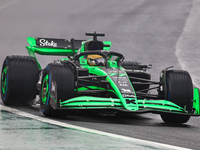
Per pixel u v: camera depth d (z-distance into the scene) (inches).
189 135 840.3
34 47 1418.6
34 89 1257.4
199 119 1159.6
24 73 1242.6
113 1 5565.9
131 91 1024.9
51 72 1021.2
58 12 5113.2
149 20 4224.9
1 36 3892.7
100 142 698.2
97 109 962.7
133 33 3634.4
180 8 4756.4
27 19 4830.2
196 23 3892.7
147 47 2999.5
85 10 5132.9
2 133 753.6
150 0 5457.7
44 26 4399.6
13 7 5669.3
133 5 5236.2
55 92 986.1
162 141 742.5
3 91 1282.0
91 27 4160.9
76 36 3831.2
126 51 2886.3
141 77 1252.5
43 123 885.2
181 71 1100.5
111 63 1171.3
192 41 3134.8
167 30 3663.9
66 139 713.6
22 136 729.6
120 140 721.6
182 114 1016.9
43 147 649.6
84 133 776.3
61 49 1451.8
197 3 4968.0
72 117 1060.5
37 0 6033.5
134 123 1013.2
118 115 1170.6
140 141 720.3
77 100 1006.4
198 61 2433.6
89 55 1213.1
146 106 1008.2
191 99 1072.2
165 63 2422.5
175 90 1058.7
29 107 1233.4
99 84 1131.3
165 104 1036.5
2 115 994.7
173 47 2942.9
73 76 1044.5
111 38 3472.0
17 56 1268.5
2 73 1296.8
